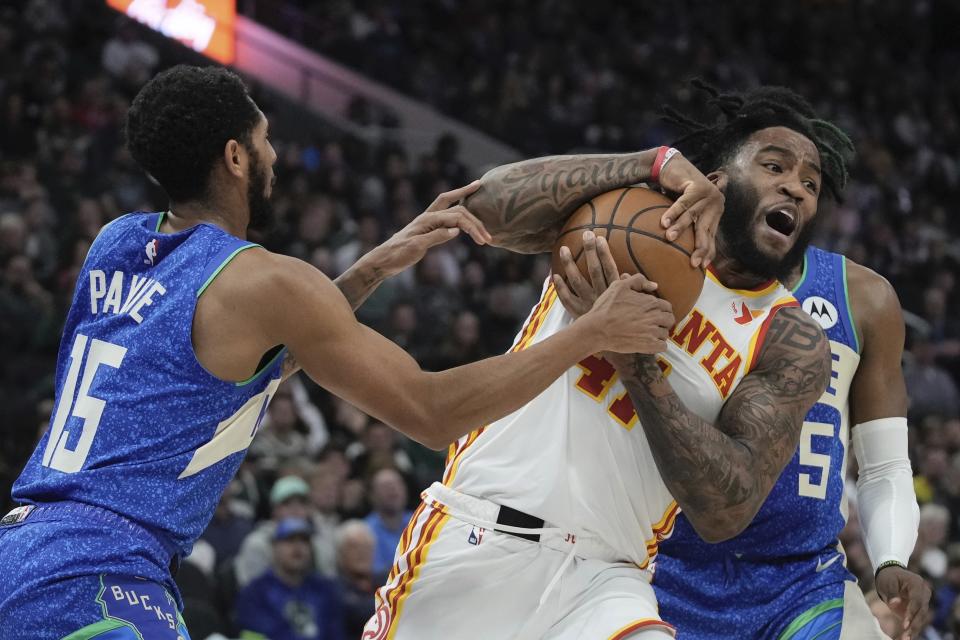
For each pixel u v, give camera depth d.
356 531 9.49
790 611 4.95
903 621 4.95
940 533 11.77
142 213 4.28
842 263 5.30
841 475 5.13
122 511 3.80
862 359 5.27
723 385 4.35
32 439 10.73
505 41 27.31
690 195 4.13
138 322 3.92
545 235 4.46
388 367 3.95
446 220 4.43
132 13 24.05
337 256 16.98
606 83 26.67
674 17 29.14
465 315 15.53
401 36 27.41
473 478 4.34
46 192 16.59
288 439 12.19
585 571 4.24
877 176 25.64
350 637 9.18
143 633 3.71
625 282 4.04
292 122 24.17
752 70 28.36
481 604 4.25
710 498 4.07
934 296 20.75
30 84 18.94
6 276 13.85
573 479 4.24
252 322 3.89
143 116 4.09
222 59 25.17
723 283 4.53
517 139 25.23
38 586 3.70
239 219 4.22
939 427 14.91
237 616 8.91
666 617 5.01
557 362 3.96
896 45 31.52
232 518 10.36
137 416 3.84
